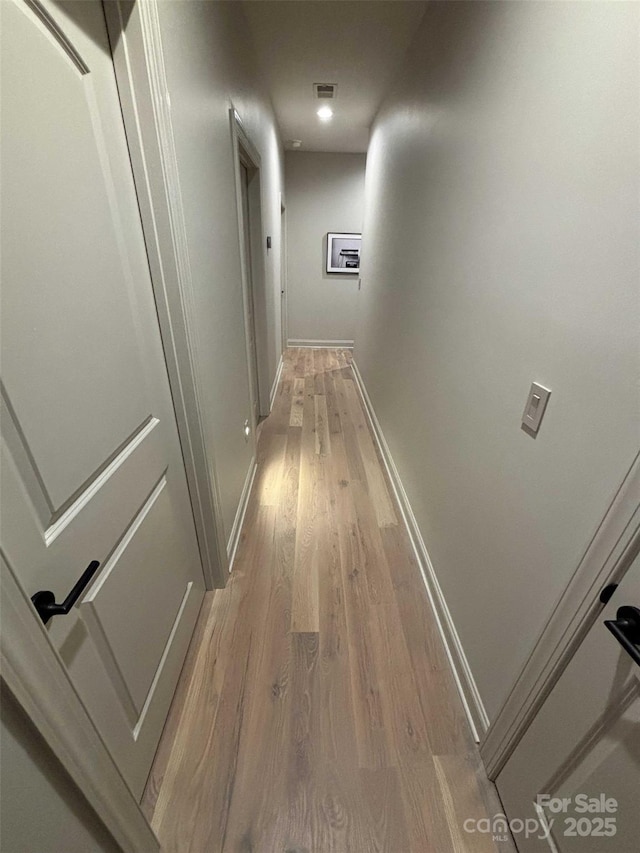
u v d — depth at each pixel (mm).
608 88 676
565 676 798
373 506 2266
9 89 543
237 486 1974
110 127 824
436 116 1651
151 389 1056
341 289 5289
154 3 832
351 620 1560
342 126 3662
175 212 990
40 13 599
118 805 765
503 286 1060
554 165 836
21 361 580
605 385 689
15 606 497
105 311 815
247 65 1991
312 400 3830
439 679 1354
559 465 820
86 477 755
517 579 983
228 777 1082
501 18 1064
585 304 740
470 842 980
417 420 1932
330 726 1205
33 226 596
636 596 629
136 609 979
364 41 2131
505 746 1011
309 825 1001
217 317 1481
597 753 711
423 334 1835
